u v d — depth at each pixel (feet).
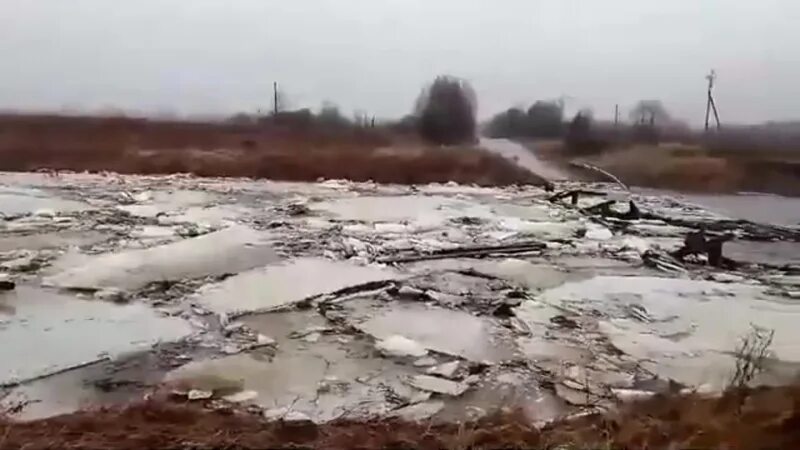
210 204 57.93
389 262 37.47
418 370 22.76
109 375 21.49
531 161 110.11
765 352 25.07
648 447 16.89
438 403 20.38
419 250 40.65
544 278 35.29
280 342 24.86
